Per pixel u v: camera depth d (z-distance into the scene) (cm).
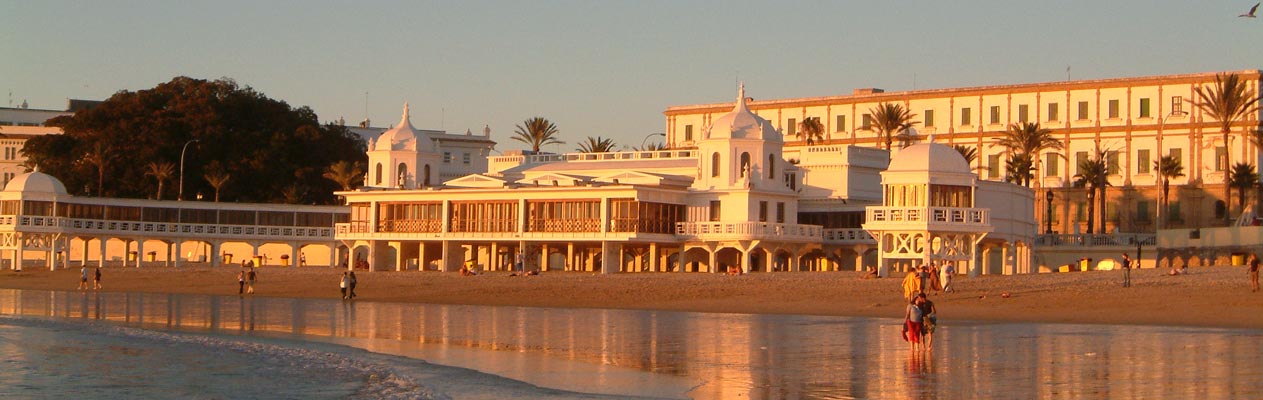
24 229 11681
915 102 16650
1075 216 15250
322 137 15438
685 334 5453
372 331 5812
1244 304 6259
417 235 11381
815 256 11150
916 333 4556
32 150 14900
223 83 15238
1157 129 15000
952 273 7706
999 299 6856
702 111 18088
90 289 9956
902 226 8781
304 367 4481
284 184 14812
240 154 14712
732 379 3928
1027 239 10400
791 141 17400
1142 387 3588
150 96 14775
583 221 10456
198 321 6538
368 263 12181
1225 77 12912
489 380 3991
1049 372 3938
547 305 7738
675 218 10631
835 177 11806
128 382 4209
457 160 18938
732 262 10731
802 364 4275
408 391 3809
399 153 12569
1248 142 14462
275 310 7375
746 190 10344
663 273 9919
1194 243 10731
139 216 12338
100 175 14125
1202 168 14738
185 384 4141
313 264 13700
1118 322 5844
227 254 14112
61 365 4634
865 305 7050
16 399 3903
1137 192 14950
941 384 3728
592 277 9388
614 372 4144
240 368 4497
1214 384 3631
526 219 10819
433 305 7844
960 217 8775
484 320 6425
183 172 14475
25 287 10206
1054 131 15638
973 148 16138
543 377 4047
